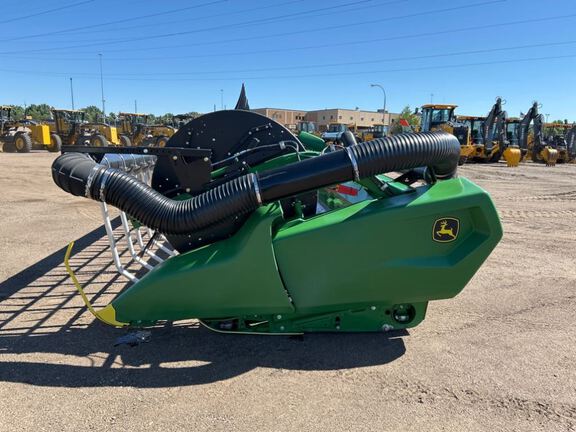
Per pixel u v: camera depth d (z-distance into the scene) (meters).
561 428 2.31
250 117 3.41
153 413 2.37
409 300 3.05
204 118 3.46
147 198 2.84
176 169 3.13
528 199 10.49
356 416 2.38
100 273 4.59
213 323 3.19
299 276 2.89
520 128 24.27
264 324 3.20
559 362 2.97
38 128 23.72
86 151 3.03
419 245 2.83
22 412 2.36
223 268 2.85
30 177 12.37
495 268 5.01
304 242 2.81
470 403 2.51
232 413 2.38
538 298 4.11
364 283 2.91
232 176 3.24
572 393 2.62
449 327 3.47
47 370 2.76
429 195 2.81
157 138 22.20
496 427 2.32
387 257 2.84
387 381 2.72
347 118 83.56
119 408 2.41
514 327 3.49
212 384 2.64
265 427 2.28
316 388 2.63
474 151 22.45
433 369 2.86
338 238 2.80
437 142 2.75
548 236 6.65
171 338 3.17
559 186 13.16
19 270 4.67
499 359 3.00
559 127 30.22
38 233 6.23
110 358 2.90
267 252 2.81
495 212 2.75
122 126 28.98
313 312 3.10
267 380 2.70
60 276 4.50
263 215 2.87
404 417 2.38
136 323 3.08
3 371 2.74
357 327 3.18
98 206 8.27
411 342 3.20
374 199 3.05
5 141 23.58
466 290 4.29
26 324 3.40
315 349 3.07
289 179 2.70
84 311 3.65
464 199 2.73
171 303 2.98
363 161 2.65
